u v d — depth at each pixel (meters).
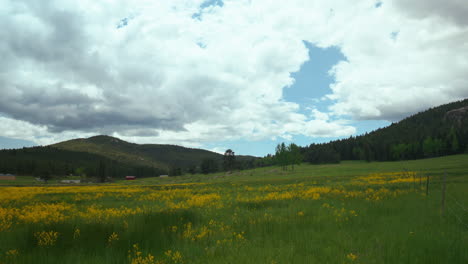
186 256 6.92
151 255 6.99
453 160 88.31
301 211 12.93
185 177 142.50
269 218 11.14
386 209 12.93
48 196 25.84
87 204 19.72
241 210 14.30
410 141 148.75
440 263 6.10
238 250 7.29
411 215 11.51
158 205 17.91
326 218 11.16
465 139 126.75
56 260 6.52
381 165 95.31
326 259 6.45
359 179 37.91
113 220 10.74
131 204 19.17
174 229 9.26
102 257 6.77
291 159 113.69
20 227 10.51
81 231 8.70
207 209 15.12
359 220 10.60
